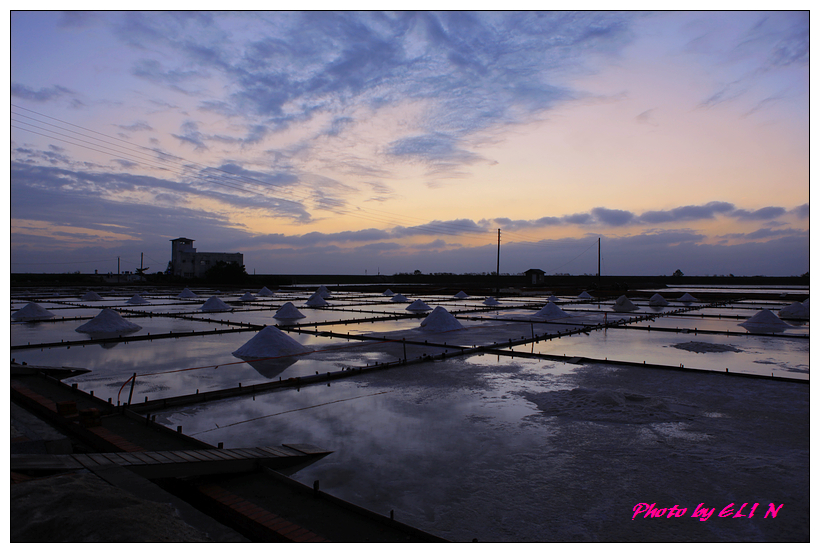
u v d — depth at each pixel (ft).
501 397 22.56
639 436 17.34
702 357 33.24
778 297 101.71
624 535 11.05
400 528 11.06
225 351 34.83
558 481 13.80
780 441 16.81
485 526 11.47
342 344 37.99
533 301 92.63
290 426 18.62
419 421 19.17
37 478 11.05
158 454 13.37
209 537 10.48
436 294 115.85
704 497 12.83
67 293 102.63
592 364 30.30
